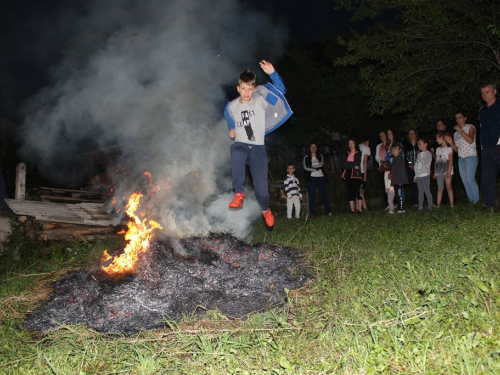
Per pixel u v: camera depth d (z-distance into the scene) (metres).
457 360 3.01
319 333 3.86
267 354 3.64
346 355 3.35
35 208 9.23
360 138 17.95
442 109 11.79
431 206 10.12
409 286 4.46
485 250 5.19
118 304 5.21
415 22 11.17
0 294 6.06
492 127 7.84
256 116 5.49
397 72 11.23
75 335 4.55
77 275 6.39
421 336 3.42
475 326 3.44
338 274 5.53
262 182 5.59
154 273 5.69
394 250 6.10
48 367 3.80
